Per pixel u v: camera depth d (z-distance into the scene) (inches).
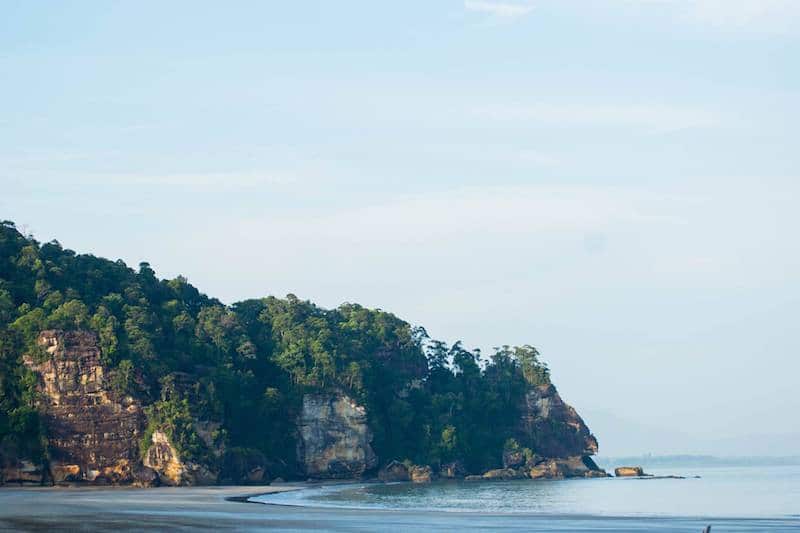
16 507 3954.2
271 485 7431.1
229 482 7352.4
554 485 7785.4
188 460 6899.6
